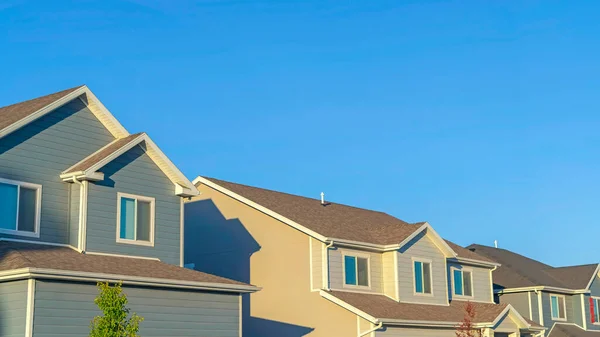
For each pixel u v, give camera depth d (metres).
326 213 38.28
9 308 21.11
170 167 28.00
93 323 21.19
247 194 36.41
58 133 26.16
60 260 22.52
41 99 27.31
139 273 23.58
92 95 27.16
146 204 27.34
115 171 26.45
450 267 40.16
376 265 35.50
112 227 26.00
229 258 35.62
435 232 37.75
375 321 30.78
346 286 33.59
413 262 36.53
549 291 48.84
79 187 25.64
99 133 27.64
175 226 28.22
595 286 52.47
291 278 33.56
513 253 54.44
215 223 36.50
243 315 34.59
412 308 34.72
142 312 23.31
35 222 24.78
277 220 34.50
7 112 27.03
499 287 49.00
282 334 33.25
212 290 25.42
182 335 24.30
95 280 22.09
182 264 28.19
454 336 35.72
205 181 37.03
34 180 25.05
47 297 21.09
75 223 25.41
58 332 21.19
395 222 43.25
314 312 32.59
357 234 35.47
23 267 20.61
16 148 24.75
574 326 50.16
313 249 33.22
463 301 40.16
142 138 27.17
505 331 37.81
